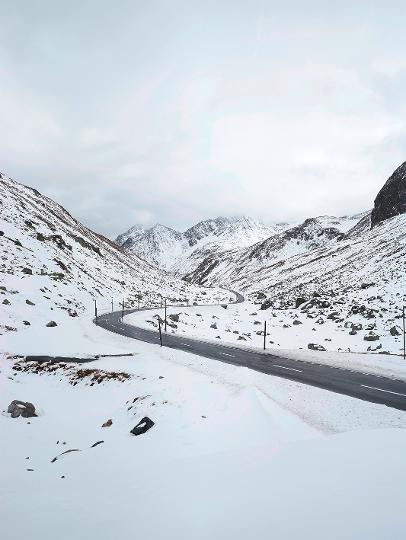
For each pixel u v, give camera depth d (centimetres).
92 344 4103
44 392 2894
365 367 2977
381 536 438
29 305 5331
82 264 10356
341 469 738
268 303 9106
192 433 1580
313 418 1742
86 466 1398
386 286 7538
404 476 654
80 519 655
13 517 739
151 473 952
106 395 2673
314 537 456
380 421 1703
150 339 4509
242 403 1909
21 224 9244
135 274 15100
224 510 596
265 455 958
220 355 3522
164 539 518
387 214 16512
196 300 12331
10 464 1672
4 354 3616
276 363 3145
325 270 13412
